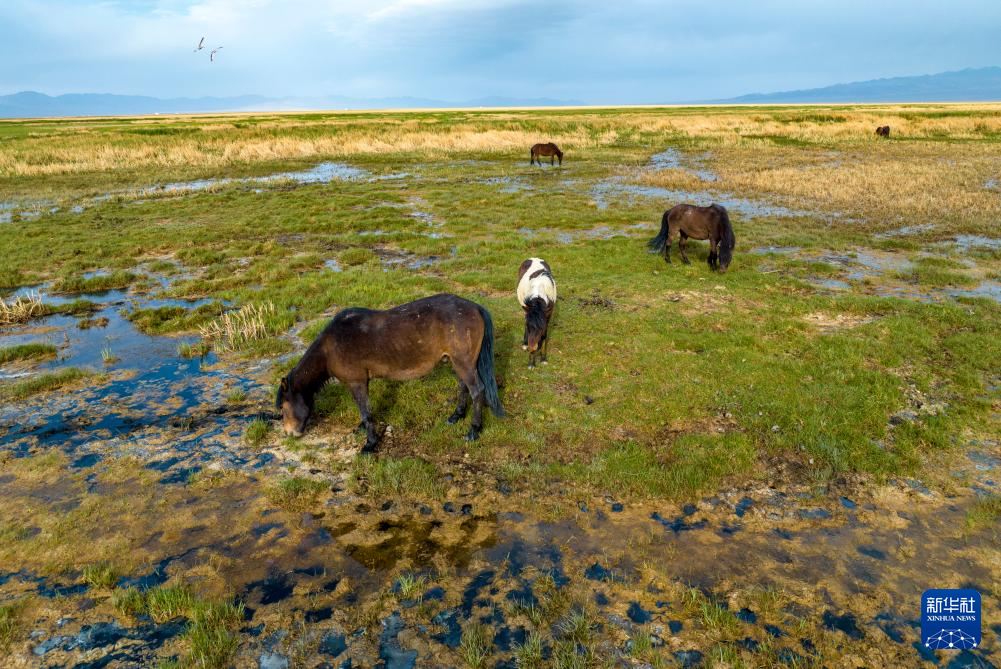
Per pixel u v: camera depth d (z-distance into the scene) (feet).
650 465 19.98
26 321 36.52
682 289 38.14
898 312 33.01
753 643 13.48
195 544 16.93
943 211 60.95
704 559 16.02
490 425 22.80
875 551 16.20
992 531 16.79
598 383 25.68
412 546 16.76
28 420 24.18
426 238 55.31
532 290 26.78
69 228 61.72
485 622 14.16
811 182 79.41
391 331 20.38
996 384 25.04
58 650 13.53
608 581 15.30
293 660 13.24
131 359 30.45
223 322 34.53
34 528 17.58
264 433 22.95
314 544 16.90
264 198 78.07
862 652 13.16
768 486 19.11
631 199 73.61
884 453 20.15
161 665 13.00
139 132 162.61
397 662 13.15
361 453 21.38
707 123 171.22
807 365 26.53
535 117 241.35
